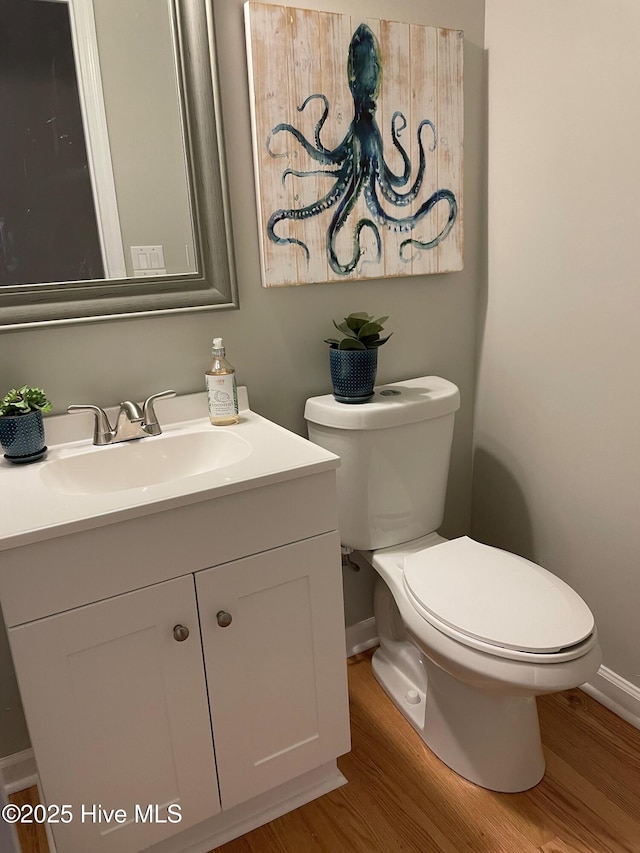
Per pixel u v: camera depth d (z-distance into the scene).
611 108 1.44
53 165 1.30
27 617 1.03
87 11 1.27
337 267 1.65
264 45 1.44
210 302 1.52
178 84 1.38
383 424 1.57
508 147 1.73
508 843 1.34
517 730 1.43
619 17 1.38
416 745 1.61
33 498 1.11
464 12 1.70
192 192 1.44
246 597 1.23
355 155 1.60
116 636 1.11
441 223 1.78
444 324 1.91
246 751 1.31
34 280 1.33
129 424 1.41
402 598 1.50
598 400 1.61
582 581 1.75
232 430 1.46
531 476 1.86
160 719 1.19
